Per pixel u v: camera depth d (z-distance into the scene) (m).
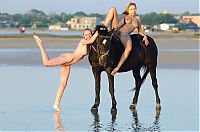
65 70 16.42
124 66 16.75
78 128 13.91
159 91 20.27
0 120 14.84
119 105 17.44
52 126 14.12
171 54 38.47
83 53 16.25
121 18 16.95
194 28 178.38
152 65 17.41
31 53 39.38
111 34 15.73
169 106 17.20
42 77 24.27
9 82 22.52
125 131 13.59
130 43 16.53
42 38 82.94
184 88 21.03
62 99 18.44
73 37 90.31
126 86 21.66
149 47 17.33
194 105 17.36
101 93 19.84
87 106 17.16
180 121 14.84
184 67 29.14
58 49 45.44
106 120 14.98
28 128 13.87
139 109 16.73
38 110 16.34
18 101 17.88
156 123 14.57
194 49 46.19
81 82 22.53
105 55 15.61
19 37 83.25
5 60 33.19
